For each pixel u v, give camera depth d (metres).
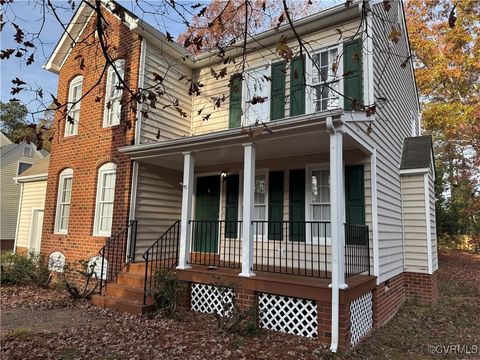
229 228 8.20
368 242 6.32
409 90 11.23
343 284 4.94
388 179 7.64
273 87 7.93
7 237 20.36
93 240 8.30
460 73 15.62
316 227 6.95
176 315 6.01
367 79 6.61
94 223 8.41
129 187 7.83
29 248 11.34
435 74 15.88
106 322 5.79
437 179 19.34
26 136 3.52
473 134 14.72
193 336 5.11
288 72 7.82
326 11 7.02
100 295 6.94
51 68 10.16
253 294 5.66
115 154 8.25
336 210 5.03
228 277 5.94
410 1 16.70
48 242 9.35
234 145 6.33
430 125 16.64
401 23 9.42
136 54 8.38
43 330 5.40
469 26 15.26
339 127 5.14
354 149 6.66
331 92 7.07
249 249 5.85
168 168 8.83
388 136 7.89
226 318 5.36
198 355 4.43
